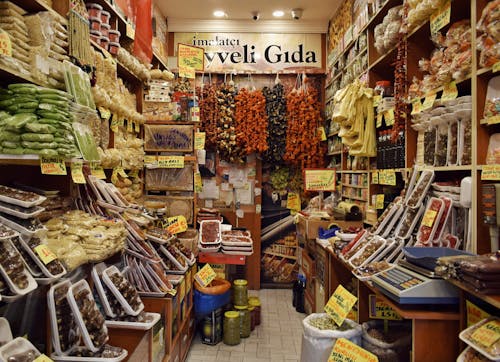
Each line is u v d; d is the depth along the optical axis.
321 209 4.70
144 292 2.49
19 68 1.68
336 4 4.86
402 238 2.39
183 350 3.08
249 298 4.14
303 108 4.98
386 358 2.08
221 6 4.99
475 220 1.99
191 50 4.10
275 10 5.11
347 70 4.43
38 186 2.25
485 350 1.36
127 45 3.30
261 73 5.54
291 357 3.26
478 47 1.92
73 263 1.62
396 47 3.01
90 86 2.15
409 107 2.87
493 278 1.41
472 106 2.03
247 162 5.55
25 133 1.62
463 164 2.15
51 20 1.92
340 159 5.06
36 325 1.68
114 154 2.67
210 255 3.66
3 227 1.38
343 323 2.40
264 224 5.57
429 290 1.72
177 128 3.75
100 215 2.26
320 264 3.68
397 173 3.25
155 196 3.78
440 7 2.29
